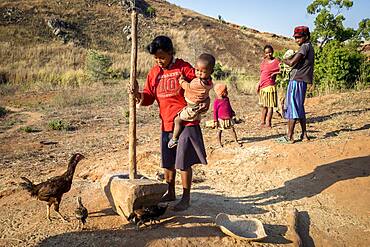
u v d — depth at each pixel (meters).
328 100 12.65
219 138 8.05
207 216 4.86
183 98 4.78
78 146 10.29
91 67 30.00
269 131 9.25
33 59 36.00
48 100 21.30
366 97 12.29
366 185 5.77
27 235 4.52
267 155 7.13
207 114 14.05
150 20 58.66
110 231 4.48
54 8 52.66
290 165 6.67
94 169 7.27
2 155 9.58
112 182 4.76
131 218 4.46
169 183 5.18
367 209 5.34
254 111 14.11
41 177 7.24
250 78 26.00
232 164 7.04
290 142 7.55
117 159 7.69
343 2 21.19
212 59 4.37
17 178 7.21
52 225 4.73
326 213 5.28
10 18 46.19
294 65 7.31
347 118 9.57
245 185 6.16
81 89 24.39
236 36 57.41
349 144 7.07
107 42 48.66
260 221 4.70
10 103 20.70
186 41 50.97
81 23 51.41
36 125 14.05
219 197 5.66
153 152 7.75
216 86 7.89
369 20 21.45
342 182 5.91
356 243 4.77
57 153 9.55
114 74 31.11
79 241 4.28
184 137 4.71
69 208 5.22
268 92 9.43
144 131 11.68
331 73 14.78
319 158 6.73
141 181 4.61
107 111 16.84
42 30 45.91
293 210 5.14
